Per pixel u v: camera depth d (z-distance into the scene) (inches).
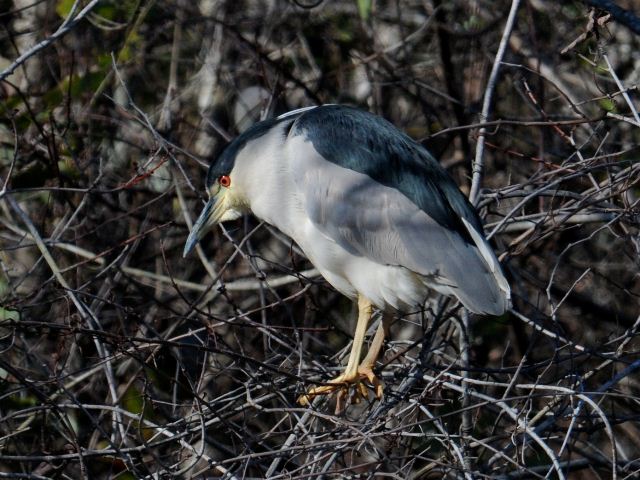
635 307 487.2
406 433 295.6
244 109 547.8
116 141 512.1
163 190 485.7
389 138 363.9
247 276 496.4
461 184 514.0
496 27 532.7
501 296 343.6
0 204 494.9
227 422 295.9
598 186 352.2
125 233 485.1
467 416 358.9
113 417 355.6
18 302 367.9
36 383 321.1
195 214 501.4
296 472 297.1
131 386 389.1
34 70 510.9
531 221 398.6
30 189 357.4
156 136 388.8
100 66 474.9
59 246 425.1
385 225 352.8
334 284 372.8
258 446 374.3
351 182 354.9
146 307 471.2
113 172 494.9
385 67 521.7
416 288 356.8
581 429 324.2
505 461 358.3
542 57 502.3
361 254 357.7
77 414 412.2
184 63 561.3
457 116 510.0
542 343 476.1
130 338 283.9
